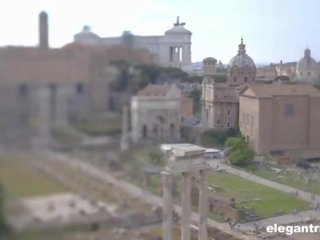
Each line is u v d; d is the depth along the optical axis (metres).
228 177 89.06
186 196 35.34
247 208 70.00
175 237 35.00
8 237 7.63
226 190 79.69
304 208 72.06
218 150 101.12
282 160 102.31
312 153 110.12
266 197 77.00
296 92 112.06
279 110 110.31
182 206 35.50
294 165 101.12
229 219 66.00
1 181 7.93
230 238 57.19
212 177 87.69
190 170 35.31
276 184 85.75
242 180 87.56
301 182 87.69
